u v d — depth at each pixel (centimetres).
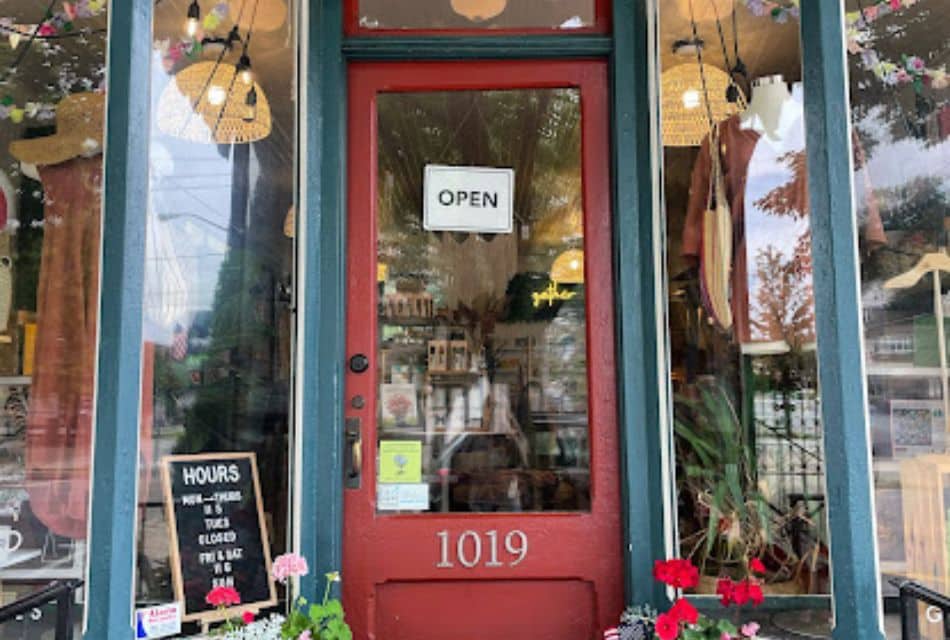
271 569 223
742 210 251
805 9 188
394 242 254
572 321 251
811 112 185
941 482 239
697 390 243
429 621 237
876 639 165
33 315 258
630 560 232
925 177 259
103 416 164
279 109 248
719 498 238
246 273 241
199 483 222
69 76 266
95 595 159
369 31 254
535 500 244
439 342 251
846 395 173
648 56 249
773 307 246
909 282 252
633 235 244
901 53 262
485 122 259
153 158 231
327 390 238
